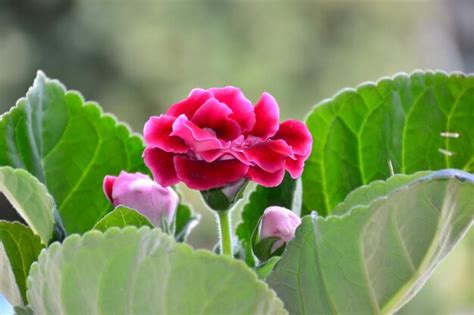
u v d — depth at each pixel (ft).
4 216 10.50
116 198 2.43
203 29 16.14
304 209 2.72
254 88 16.15
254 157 2.29
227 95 2.35
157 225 2.43
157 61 15.98
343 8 16.53
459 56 17.63
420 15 17.01
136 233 2.15
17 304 2.49
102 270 2.18
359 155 2.71
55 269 2.20
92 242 2.16
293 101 16.20
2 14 16.07
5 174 2.41
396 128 2.71
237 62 16.10
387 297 2.30
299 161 2.35
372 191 2.35
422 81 2.70
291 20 16.38
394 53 16.81
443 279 7.98
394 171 2.70
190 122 2.29
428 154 2.70
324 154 2.72
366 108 2.71
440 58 17.40
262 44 16.26
